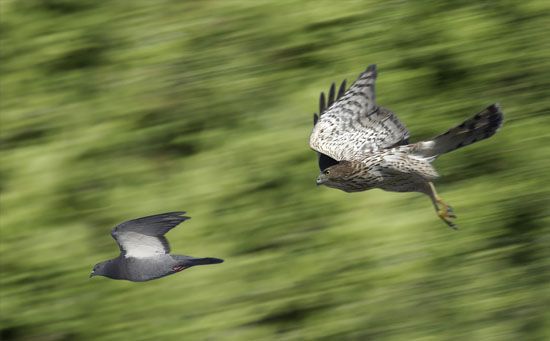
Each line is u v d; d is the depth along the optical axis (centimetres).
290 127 1731
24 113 1858
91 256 1652
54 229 1694
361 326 1500
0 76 1917
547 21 1811
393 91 1756
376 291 1524
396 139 995
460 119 1705
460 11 1850
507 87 1738
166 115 1800
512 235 1552
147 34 1928
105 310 1583
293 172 1666
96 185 1736
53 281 1631
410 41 1822
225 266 1579
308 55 1833
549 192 1586
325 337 1500
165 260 934
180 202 1673
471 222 1570
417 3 1875
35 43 1953
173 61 1881
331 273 1546
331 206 1609
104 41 1936
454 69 1772
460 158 1653
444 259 1539
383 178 955
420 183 973
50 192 1739
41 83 1897
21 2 2019
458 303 1501
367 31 1848
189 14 1948
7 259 1666
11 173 1777
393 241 1562
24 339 1588
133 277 932
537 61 1759
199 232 1623
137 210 1686
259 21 1909
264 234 1605
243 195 1656
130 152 1767
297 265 1563
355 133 1002
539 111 1695
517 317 1479
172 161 1739
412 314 1498
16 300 1623
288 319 1524
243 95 1797
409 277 1527
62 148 1794
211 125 1770
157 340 1536
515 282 1507
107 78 1881
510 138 1666
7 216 1720
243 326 1524
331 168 958
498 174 1627
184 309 1554
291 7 1912
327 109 1025
